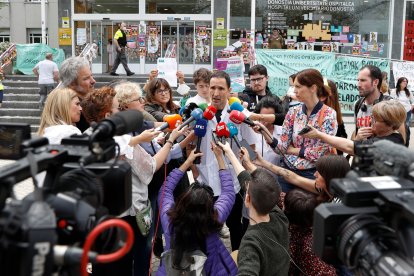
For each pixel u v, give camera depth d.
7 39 24.06
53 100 3.20
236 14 17.67
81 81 3.86
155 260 4.97
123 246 1.56
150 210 3.64
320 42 17.84
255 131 4.09
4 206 1.30
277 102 4.79
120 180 1.78
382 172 1.63
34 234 1.24
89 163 1.71
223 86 4.20
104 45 18.22
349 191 1.48
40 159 1.54
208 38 18.05
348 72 13.41
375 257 1.38
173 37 18.17
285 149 3.98
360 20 17.84
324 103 4.07
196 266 2.95
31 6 23.50
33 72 16.05
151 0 18.03
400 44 17.97
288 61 13.04
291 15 17.73
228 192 3.45
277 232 2.78
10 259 1.21
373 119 3.68
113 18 18.05
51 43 22.92
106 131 1.73
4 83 15.94
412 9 17.94
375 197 1.48
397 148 1.60
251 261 2.61
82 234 1.50
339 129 4.50
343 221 1.54
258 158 3.69
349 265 1.50
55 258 1.40
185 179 4.64
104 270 3.51
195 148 4.16
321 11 17.73
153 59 18.22
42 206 1.33
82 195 1.59
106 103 3.27
